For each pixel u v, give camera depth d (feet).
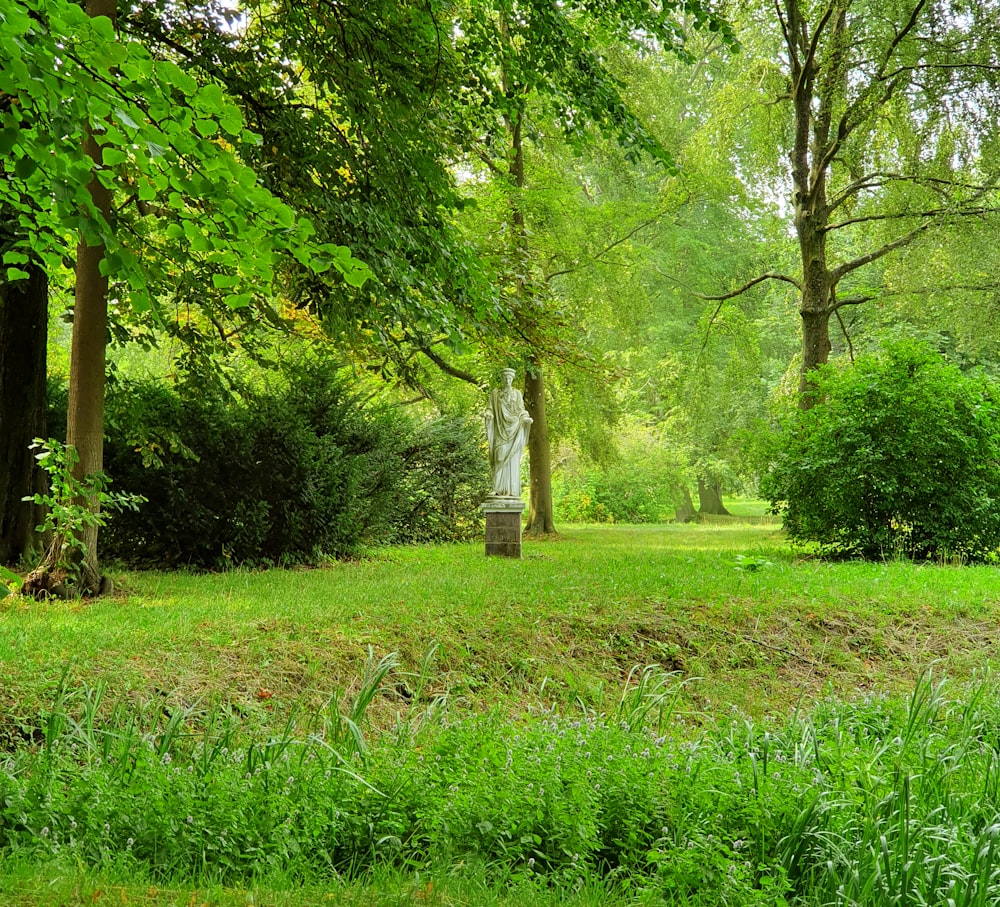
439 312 35.73
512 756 16.63
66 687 21.03
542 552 60.49
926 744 20.39
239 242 16.90
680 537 79.05
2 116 15.02
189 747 18.80
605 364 72.54
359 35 37.01
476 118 42.45
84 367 33.14
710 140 81.10
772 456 58.03
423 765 16.88
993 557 54.08
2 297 37.65
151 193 16.51
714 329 85.87
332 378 53.21
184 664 23.94
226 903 11.50
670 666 30.96
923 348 55.06
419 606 32.09
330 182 37.40
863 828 15.40
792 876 14.66
